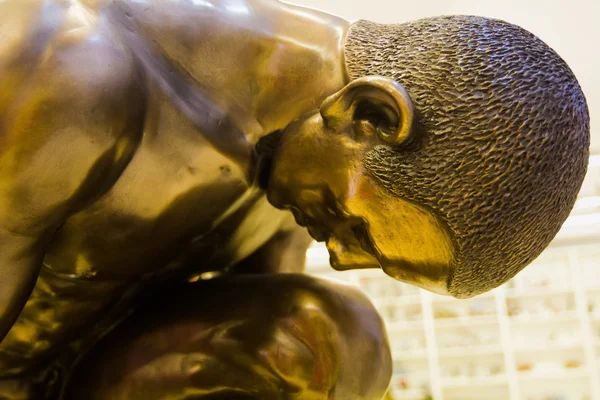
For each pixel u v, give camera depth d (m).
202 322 0.65
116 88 0.51
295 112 0.58
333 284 0.68
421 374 3.31
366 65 0.56
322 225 0.57
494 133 0.49
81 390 0.67
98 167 0.52
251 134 0.59
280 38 0.59
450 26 0.54
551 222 0.52
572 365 3.22
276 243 0.74
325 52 0.58
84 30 0.52
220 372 0.64
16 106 0.49
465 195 0.49
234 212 0.62
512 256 0.52
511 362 3.21
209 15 0.59
